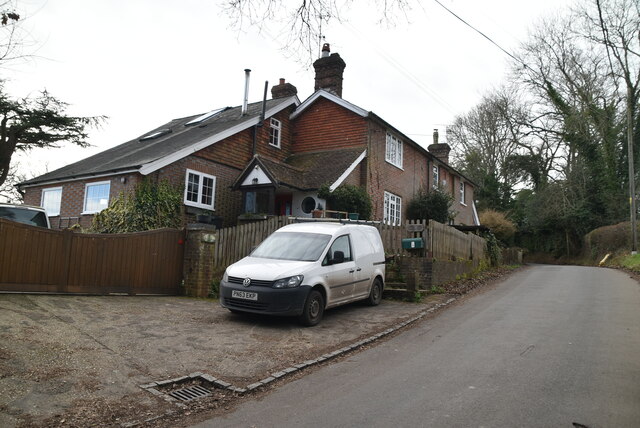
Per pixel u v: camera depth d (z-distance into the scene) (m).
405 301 11.02
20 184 19.19
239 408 4.74
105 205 15.61
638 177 30.56
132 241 10.07
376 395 5.02
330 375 5.79
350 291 9.41
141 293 10.21
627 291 12.87
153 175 14.94
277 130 20.58
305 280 8.09
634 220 25.69
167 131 22.33
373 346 7.22
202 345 6.68
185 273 11.05
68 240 8.93
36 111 16.94
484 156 42.47
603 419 4.28
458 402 4.75
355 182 18.78
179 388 5.27
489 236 21.17
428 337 7.73
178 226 15.30
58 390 4.74
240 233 12.12
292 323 8.31
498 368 5.89
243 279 8.15
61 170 20.19
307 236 9.40
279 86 23.27
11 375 4.85
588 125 32.66
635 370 5.73
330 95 20.20
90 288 9.27
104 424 4.23
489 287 14.24
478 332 7.98
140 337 6.73
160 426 4.30
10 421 4.05
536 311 9.86
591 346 6.90
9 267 8.05
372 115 19.39
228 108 23.73
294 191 17.33
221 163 17.42
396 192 21.89
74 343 6.05
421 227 12.62
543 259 38.47
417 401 4.80
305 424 4.29
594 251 31.59
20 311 7.03
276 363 6.14
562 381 5.35
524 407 4.58
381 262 10.85
